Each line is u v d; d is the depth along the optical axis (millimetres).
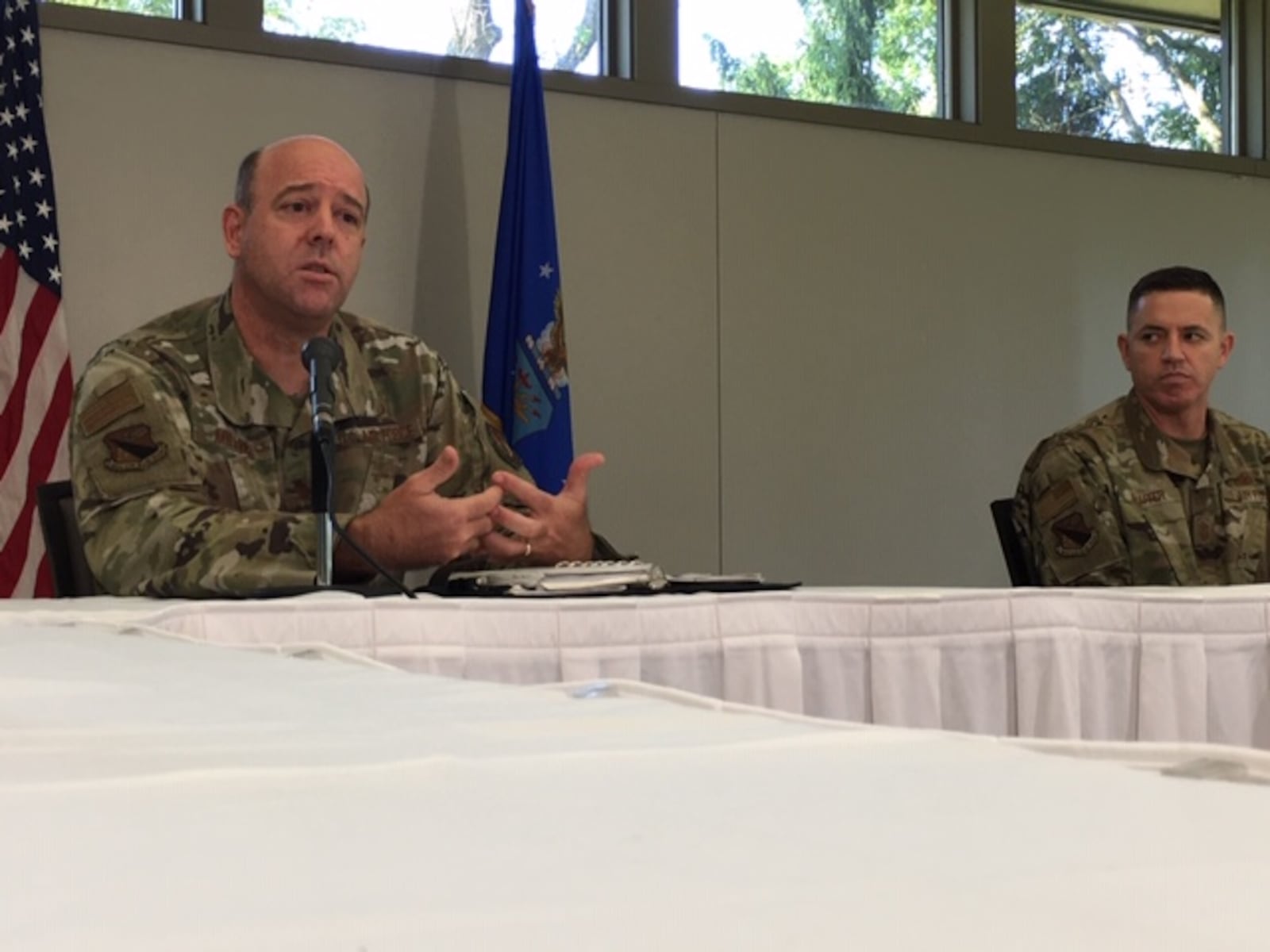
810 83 3871
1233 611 1280
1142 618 1285
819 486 3766
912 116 3916
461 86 3414
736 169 3703
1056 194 4094
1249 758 434
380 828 310
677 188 3631
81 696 649
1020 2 4168
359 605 1177
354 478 2158
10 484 2832
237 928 217
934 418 3912
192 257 3143
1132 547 2514
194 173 3148
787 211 3756
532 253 3213
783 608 1245
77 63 3055
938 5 4082
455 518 1673
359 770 392
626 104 3584
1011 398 4008
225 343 2113
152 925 221
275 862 274
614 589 1519
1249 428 2666
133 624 1150
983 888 242
